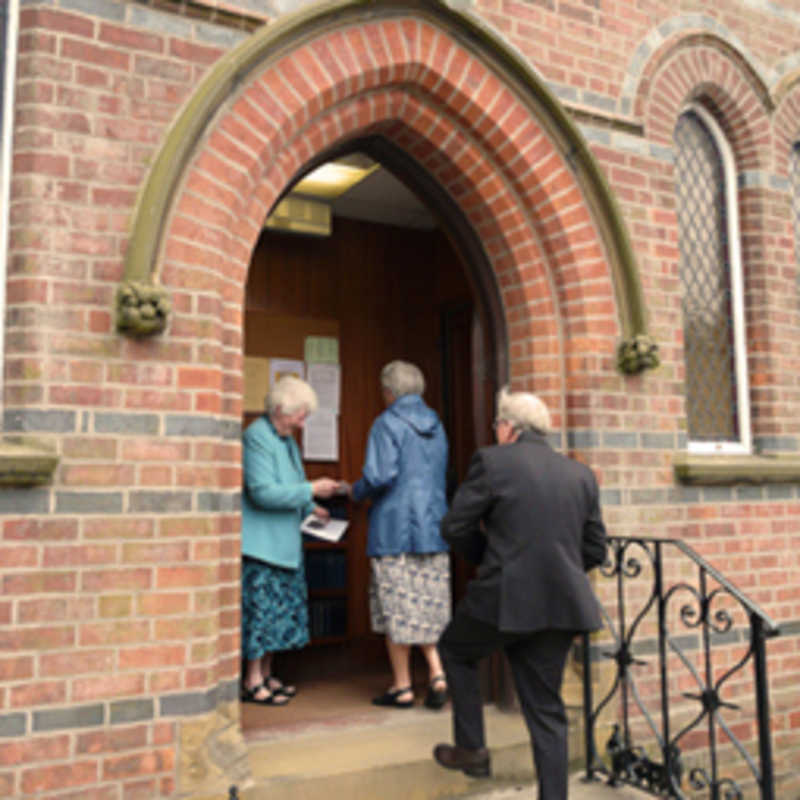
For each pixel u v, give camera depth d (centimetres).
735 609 450
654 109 461
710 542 445
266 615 403
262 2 350
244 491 402
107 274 306
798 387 502
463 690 321
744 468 452
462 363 562
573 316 419
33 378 289
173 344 314
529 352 425
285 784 316
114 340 304
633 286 424
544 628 291
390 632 405
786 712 462
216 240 328
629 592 414
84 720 287
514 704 409
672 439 437
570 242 416
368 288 577
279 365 539
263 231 536
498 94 404
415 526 406
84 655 288
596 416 412
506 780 362
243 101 340
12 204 298
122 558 297
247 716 411
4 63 306
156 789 295
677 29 476
